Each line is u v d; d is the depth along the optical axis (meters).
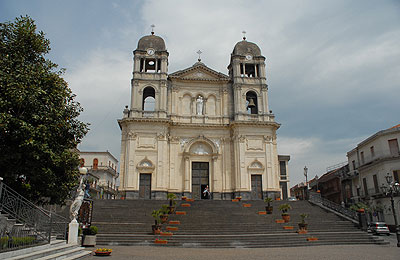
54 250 13.57
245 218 25.22
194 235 20.61
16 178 16.92
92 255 15.23
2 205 13.72
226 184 37.56
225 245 19.31
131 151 36.00
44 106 16.19
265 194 36.81
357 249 18.50
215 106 40.41
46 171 15.96
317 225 24.31
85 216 19.38
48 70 17.55
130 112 37.25
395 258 15.08
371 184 40.81
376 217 40.06
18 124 14.74
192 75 40.81
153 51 39.72
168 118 37.91
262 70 41.28
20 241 12.07
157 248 18.36
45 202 18.50
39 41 17.47
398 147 37.34
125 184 35.19
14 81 15.21
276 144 39.12
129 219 24.45
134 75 38.56
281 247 19.41
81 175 18.17
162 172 35.66
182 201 30.62
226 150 38.69
